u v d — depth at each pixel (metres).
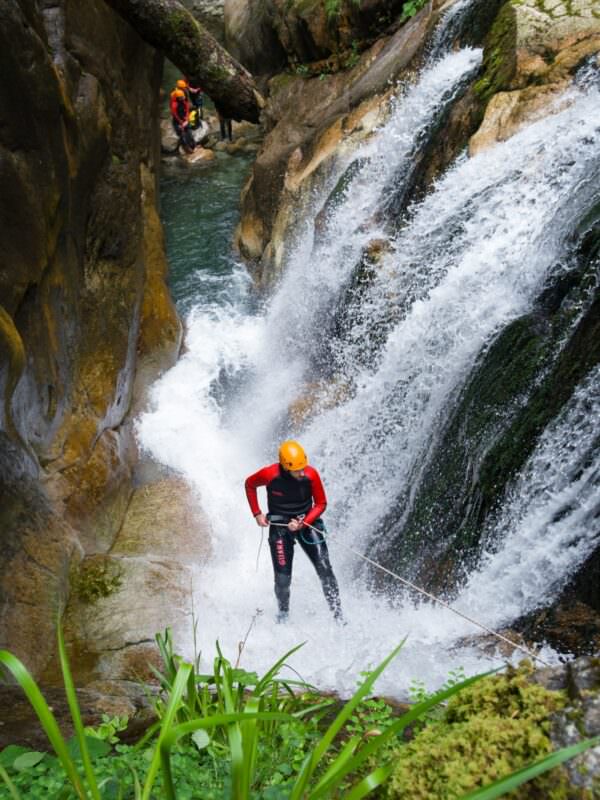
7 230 6.43
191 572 7.21
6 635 5.70
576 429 5.39
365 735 3.29
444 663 4.95
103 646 6.10
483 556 5.86
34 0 7.31
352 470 8.00
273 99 13.59
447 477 6.62
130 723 3.99
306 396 9.44
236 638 6.25
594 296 5.80
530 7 8.73
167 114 18.28
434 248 8.22
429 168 8.99
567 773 1.93
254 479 6.20
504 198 7.47
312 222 11.08
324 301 9.94
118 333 8.87
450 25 10.02
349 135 11.01
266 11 14.81
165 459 9.05
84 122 8.06
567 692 2.16
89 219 8.45
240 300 12.02
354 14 12.39
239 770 1.85
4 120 6.38
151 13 9.54
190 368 10.50
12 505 6.32
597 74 7.55
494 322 6.78
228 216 14.52
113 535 7.79
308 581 7.12
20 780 2.78
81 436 7.77
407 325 7.69
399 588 6.53
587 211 6.33
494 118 8.17
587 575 5.08
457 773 2.05
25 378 6.64
